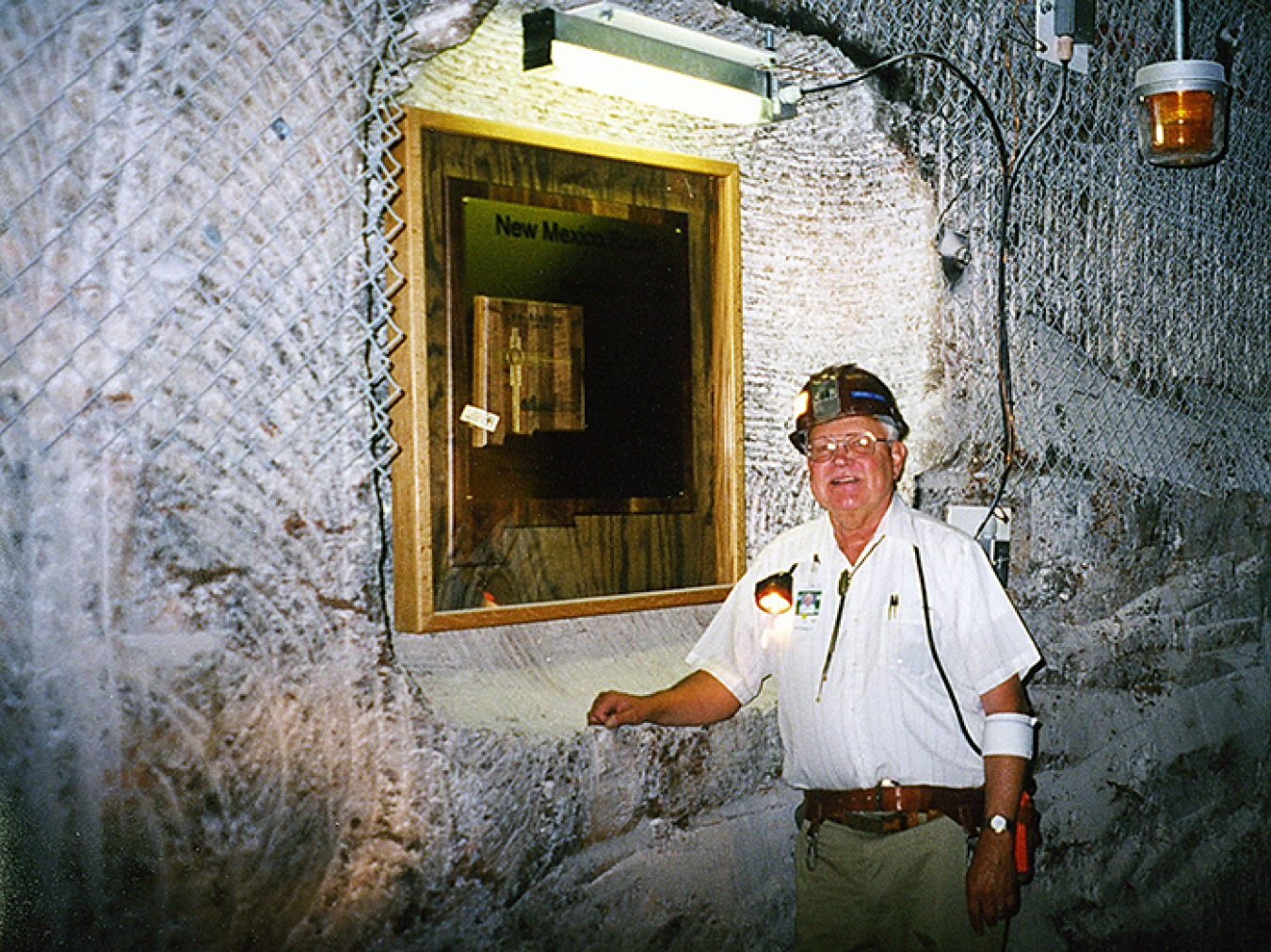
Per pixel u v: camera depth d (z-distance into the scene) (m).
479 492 2.53
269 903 2.04
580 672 2.71
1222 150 3.48
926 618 2.52
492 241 2.55
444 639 2.48
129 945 1.90
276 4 2.06
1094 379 3.68
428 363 2.44
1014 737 2.46
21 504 1.82
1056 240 3.57
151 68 1.93
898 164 3.21
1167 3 3.93
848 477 2.54
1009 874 2.38
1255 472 4.29
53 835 1.84
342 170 2.15
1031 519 3.46
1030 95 3.50
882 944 2.55
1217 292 4.16
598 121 2.78
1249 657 4.17
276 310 2.07
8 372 1.81
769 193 3.12
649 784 2.59
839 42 3.09
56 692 1.85
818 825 2.61
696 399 2.95
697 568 2.96
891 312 3.26
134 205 1.92
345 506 2.15
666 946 2.61
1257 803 4.07
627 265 2.80
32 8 1.84
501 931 2.31
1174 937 3.68
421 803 2.20
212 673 1.98
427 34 2.27
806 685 2.59
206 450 1.99
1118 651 3.66
